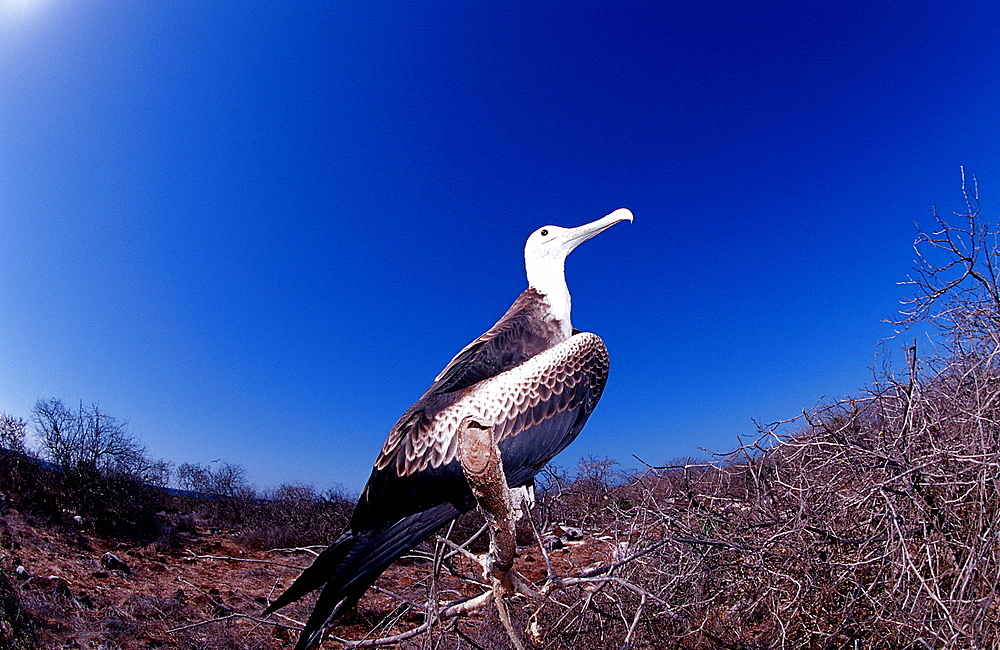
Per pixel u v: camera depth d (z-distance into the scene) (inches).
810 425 160.9
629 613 146.5
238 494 666.8
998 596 115.0
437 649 131.3
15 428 478.0
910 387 139.2
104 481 481.4
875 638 132.1
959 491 131.5
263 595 332.5
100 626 256.4
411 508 148.8
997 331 144.6
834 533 139.3
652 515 165.9
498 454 77.9
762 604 147.6
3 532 365.4
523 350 174.2
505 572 85.6
